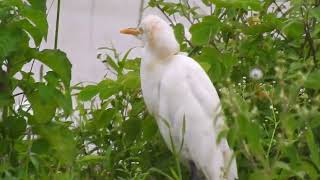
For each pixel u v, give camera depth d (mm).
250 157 8461
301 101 9875
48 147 9789
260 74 10359
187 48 11398
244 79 10875
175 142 10180
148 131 10609
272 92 9836
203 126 9914
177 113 10039
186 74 10125
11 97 9836
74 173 9523
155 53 10297
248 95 9992
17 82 9867
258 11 11086
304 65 10062
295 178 9539
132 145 10727
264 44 10969
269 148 9031
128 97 10961
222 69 10625
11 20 9539
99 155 10578
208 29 10805
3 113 9922
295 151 8844
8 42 9367
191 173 10195
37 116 9930
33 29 9617
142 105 10828
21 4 9531
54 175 9297
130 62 11172
